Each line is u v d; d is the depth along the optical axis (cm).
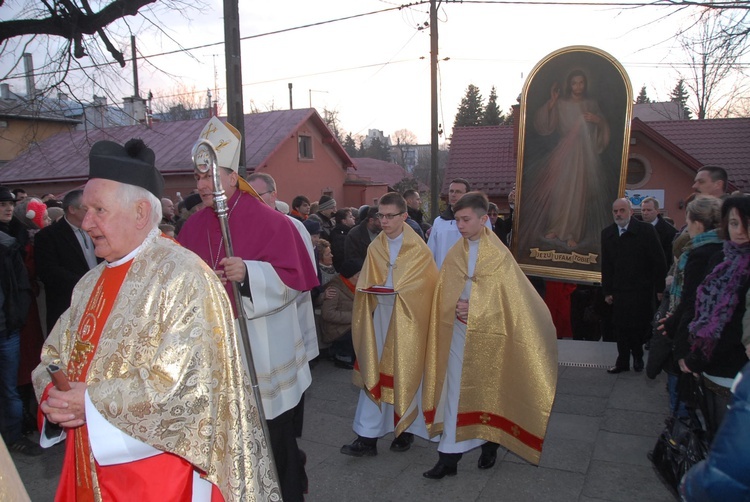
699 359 307
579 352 710
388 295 441
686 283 337
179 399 191
